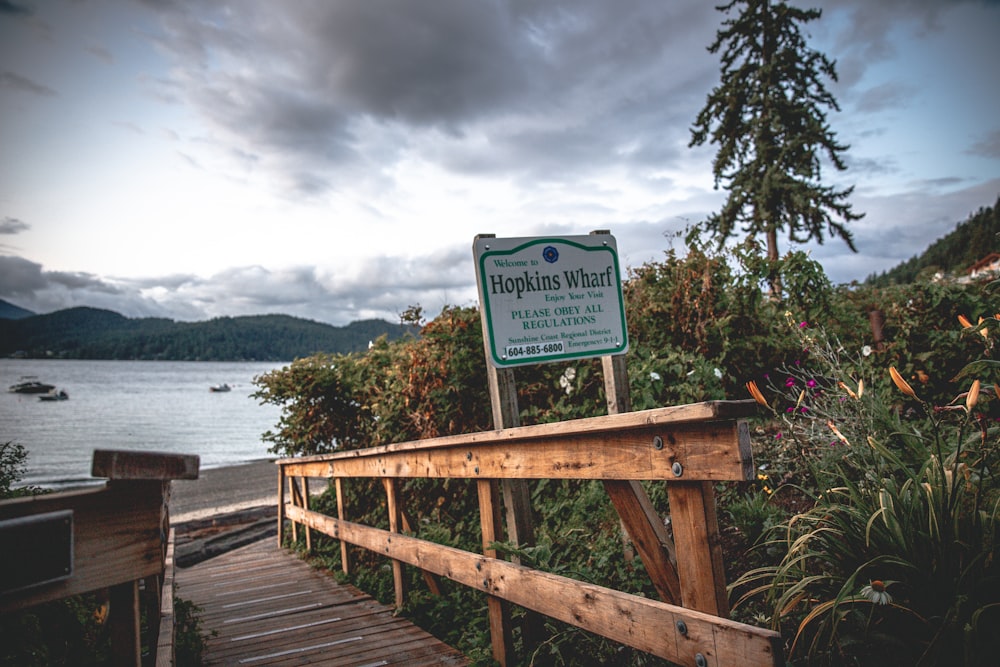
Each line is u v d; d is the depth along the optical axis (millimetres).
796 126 17484
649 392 4773
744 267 5848
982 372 3715
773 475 3762
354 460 5137
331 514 7488
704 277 5531
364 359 7242
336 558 6098
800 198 16562
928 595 2113
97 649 2488
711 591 1938
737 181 17906
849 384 3531
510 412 3428
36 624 2084
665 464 2045
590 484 4668
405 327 5848
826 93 17438
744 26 17844
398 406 6125
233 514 10273
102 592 2873
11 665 1979
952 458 2566
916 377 4508
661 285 5887
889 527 2199
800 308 5977
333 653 3467
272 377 7477
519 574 2922
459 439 3324
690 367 5141
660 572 2340
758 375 5512
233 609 4559
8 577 1230
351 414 7508
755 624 2670
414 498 6031
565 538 4148
